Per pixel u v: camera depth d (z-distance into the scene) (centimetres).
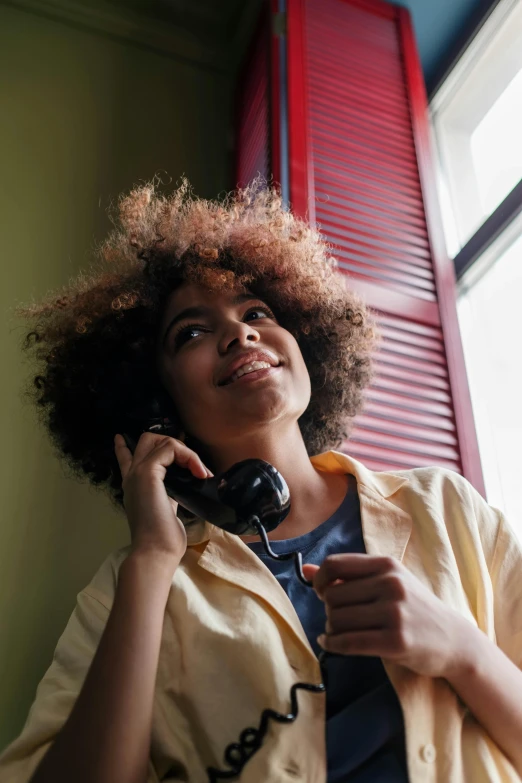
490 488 205
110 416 144
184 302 138
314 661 93
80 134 248
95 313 153
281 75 246
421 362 204
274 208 171
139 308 147
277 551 111
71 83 259
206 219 157
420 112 259
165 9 286
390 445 185
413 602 82
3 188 224
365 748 86
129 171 247
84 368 150
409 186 238
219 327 129
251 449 120
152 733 93
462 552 108
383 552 105
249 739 87
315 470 125
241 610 100
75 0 276
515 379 210
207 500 104
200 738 92
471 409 203
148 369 142
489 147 258
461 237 255
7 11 266
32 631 161
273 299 152
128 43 281
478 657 86
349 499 118
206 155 266
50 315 161
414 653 81
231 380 120
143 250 151
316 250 165
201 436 122
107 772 80
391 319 207
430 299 217
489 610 101
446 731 86
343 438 159
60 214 226
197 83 283
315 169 222
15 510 175
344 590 84
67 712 98
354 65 258
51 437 157
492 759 86
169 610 102
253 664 92
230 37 296
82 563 172
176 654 98
